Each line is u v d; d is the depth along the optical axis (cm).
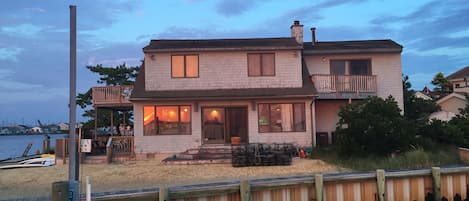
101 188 1372
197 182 1448
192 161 1898
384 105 1859
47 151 2805
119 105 2327
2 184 1538
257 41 2466
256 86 2258
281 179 1054
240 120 2212
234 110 2216
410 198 1168
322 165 1764
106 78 3075
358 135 1811
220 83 2253
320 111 2395
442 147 1850
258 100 2197
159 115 2180
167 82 2239
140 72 2380
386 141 1780
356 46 2469
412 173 1177
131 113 3102
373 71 2409
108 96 2305
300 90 2198
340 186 1100
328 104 2402
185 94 2156
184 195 947
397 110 1875
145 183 1462
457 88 4422
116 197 894
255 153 1814
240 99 2162
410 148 1778
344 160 1812
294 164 1803
